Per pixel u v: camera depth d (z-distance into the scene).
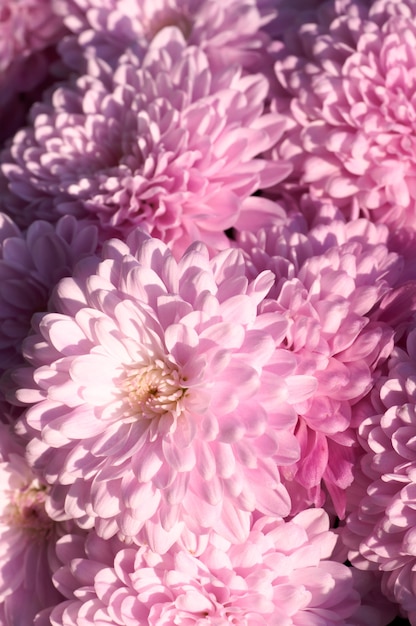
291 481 0.44
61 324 0.43
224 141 0.48
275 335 0.42
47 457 0.44
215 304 0.42
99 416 0.43
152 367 0.43
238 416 0.42
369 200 0.49
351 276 0.45
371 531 0.44
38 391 0.43
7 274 0.49
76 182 0.50
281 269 0.45
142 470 0.42
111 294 0.42
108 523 0.43
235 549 0.43
